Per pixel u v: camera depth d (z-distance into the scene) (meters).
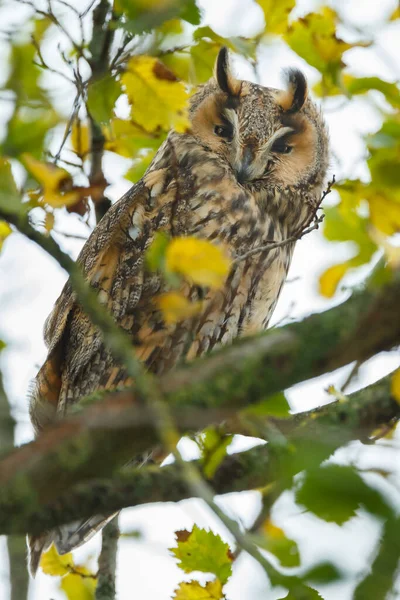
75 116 7.60
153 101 7.70
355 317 5.05
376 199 6.98
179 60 8.69
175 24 8.41
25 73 8.27
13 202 5.58
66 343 10.19
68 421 5.12
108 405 5.15
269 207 10.89
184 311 5.99
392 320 5.00
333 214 7.34
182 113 7.73
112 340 5.44
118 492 6.48
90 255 10.25
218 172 10.59
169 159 10.72
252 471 7.26
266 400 5.62
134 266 9.98
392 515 4.43
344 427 7.36
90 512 6.33
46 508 6.11
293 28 8.32
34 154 7.39
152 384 5.26
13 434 7.88
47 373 10.10
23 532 6.05
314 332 5.12
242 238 10.38
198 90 11.34
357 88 7.87
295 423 7.35
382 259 5.16
